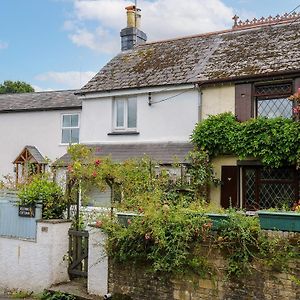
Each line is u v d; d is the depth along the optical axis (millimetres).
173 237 7691
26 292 10250
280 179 13656
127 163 13102
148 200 9195
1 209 11094
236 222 7199
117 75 18344
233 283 7234
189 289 7699
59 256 9984
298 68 13750
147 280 8242
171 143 16109
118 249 8594
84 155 11969
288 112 13992
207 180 14492
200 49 17875
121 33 21031
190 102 15875
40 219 10289
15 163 21625
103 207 12367
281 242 6789
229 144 14055
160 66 17719
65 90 23984
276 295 6805
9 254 10766
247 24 18172
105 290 8820
